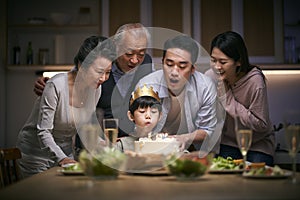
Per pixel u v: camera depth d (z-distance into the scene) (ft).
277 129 14.23
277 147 13.82
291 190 4.56
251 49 13.71
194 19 13.73
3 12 13.99
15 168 7.54
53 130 8.37
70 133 8.43
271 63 13.66
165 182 5.27
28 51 14.20
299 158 12.86
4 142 14.71
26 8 14.71
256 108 9.68
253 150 10.11
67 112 8.15
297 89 14.79
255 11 13.71
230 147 10.13
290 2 14.42
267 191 4.50
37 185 5.16
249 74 9.74
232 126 9.86
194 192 4.48
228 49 9.53
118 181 5.40
